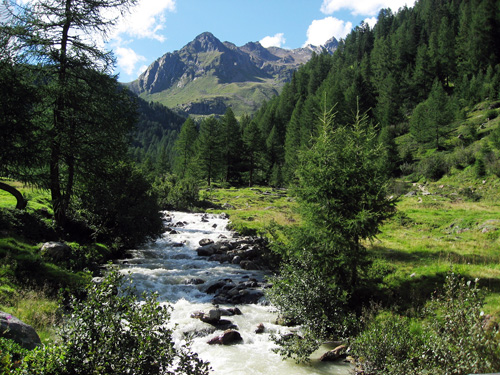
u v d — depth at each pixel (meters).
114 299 5.48
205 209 45.84
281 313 10.82
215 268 18.61
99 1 17.14
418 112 81.75
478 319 6.20
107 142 17.81
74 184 18.94
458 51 111.19
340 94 84.12
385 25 168.62
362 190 11.58
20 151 15.00
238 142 80.94
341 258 11.27
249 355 8.87
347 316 10.23
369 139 12.30
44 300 10.00
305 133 74.94
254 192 63.38
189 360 5.58
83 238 18.86
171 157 153.62
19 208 16.33
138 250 22.34
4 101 14.67
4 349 5.43
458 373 5.80
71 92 16.55
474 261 13.32
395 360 7.21
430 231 21.66
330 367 8.43
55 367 4.61
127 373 4.93
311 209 11.88
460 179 55.84
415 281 11.94
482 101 88.62
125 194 20.00
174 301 12.65
